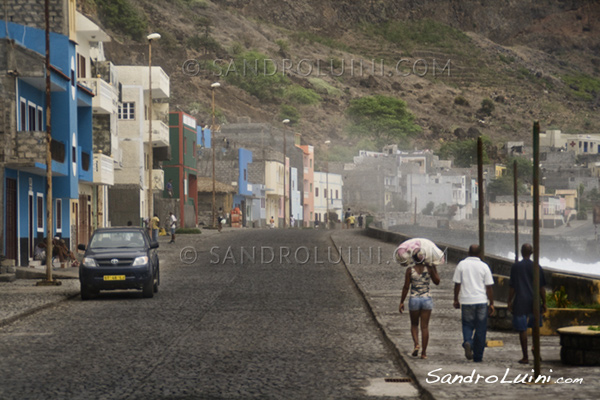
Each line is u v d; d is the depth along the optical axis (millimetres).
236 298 49062
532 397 20984
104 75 101875
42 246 72500
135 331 35438
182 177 160000
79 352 29844
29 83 71875
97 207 101812
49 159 59312
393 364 27672
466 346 26984
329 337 33844
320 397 22219
